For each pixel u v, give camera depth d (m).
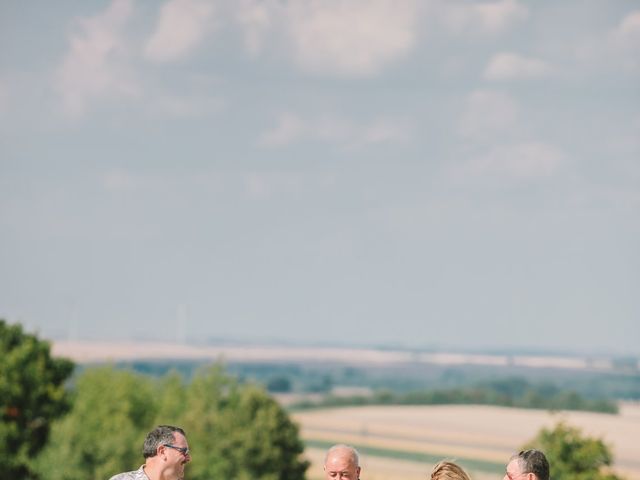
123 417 140.12
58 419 130.12
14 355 127.06
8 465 122.75
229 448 144.12
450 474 15.66
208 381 154.75
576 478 73.19
